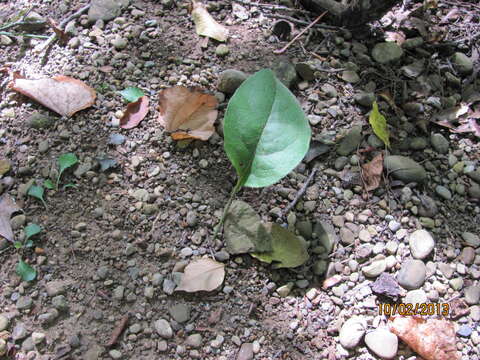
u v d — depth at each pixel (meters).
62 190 0.41
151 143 0.44
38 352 0.36
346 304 0.38
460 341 0.38
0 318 0.36
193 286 0.38
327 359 0.36
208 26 0.50
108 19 0.51
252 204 0.42
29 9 0.51
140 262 0.39
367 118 0.47
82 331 0.36
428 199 0.43
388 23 0.55
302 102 0.47
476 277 0.40
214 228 0.40
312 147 0.44
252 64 0.49
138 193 0.41
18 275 0.38
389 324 0.38
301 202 0.42
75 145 0.43
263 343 0.37
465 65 0.52
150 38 0.50
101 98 0.46
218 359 0.36
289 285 0.39
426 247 0.40
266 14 0.53
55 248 0.39
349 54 0.51
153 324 0.37
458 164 0.46
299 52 0.51
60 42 0.50
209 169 0.43
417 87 0.50
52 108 0.44
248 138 0.35
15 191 0.42
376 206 0.42
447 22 0.56
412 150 0.46
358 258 0.40
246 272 0.39
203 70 0.48
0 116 0.45
